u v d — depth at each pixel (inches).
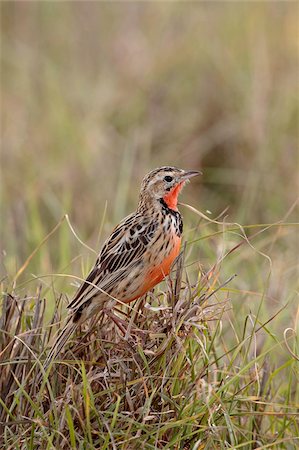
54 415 312.0
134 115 625.6
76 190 563.5
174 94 631.8
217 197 573.3
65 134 604.7
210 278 357.4
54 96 647.1
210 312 338.0
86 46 706.8
